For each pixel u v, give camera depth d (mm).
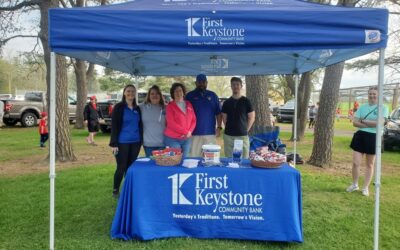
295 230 3588
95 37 3021
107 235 3830
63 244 3592
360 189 5977
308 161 8398
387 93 15734
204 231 3707
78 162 8312
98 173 6898
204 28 3016
